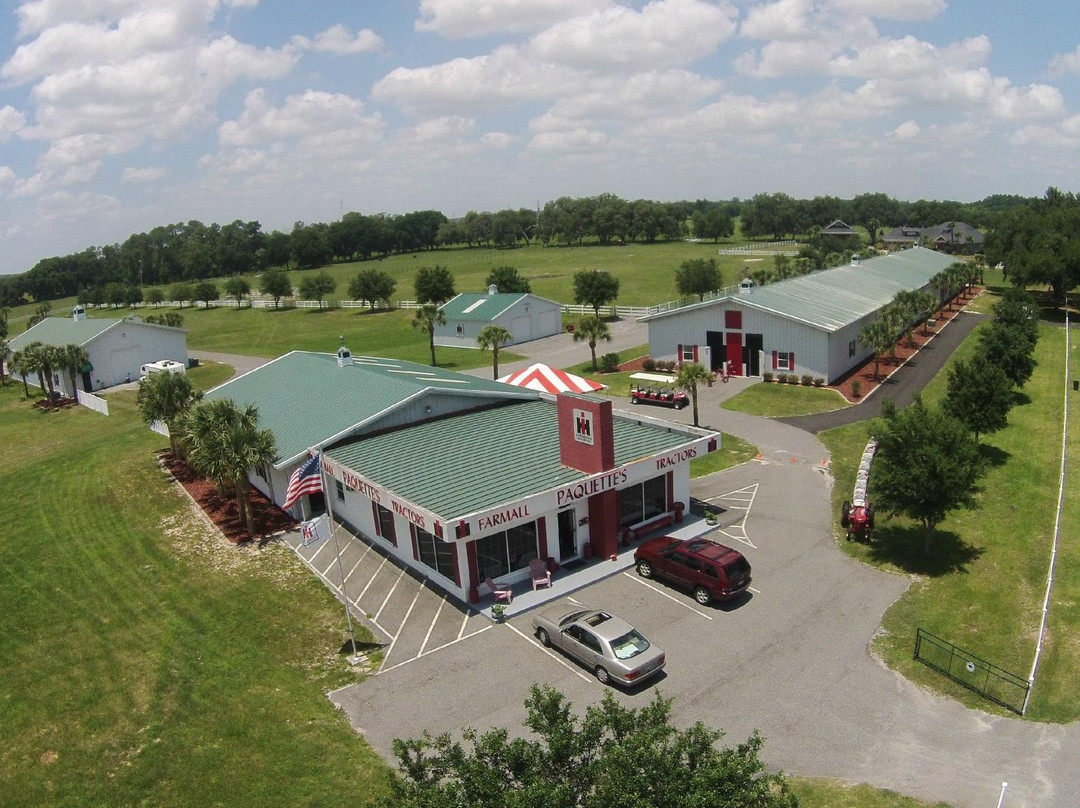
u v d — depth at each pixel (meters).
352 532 30.59
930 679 19.28
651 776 10.23
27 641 24.08
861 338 52.62
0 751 18.61
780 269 92.19
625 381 54.53
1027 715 17.81
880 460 26.56
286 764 17.27
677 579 24.09
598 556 26.94
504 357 68.31
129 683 21.14
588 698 18.95
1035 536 27.48
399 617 23.69
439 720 18.48
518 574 25.39
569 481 26.48
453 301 79.31
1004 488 32.19
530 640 21.92
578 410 26.64
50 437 51.97
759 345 52.41
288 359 44.94
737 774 10.27
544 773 10.87
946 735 17.22
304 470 27.62
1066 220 91.19
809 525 28.77
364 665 21.17
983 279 105.06
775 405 46.12
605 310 92.38
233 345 88.06
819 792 15.54
